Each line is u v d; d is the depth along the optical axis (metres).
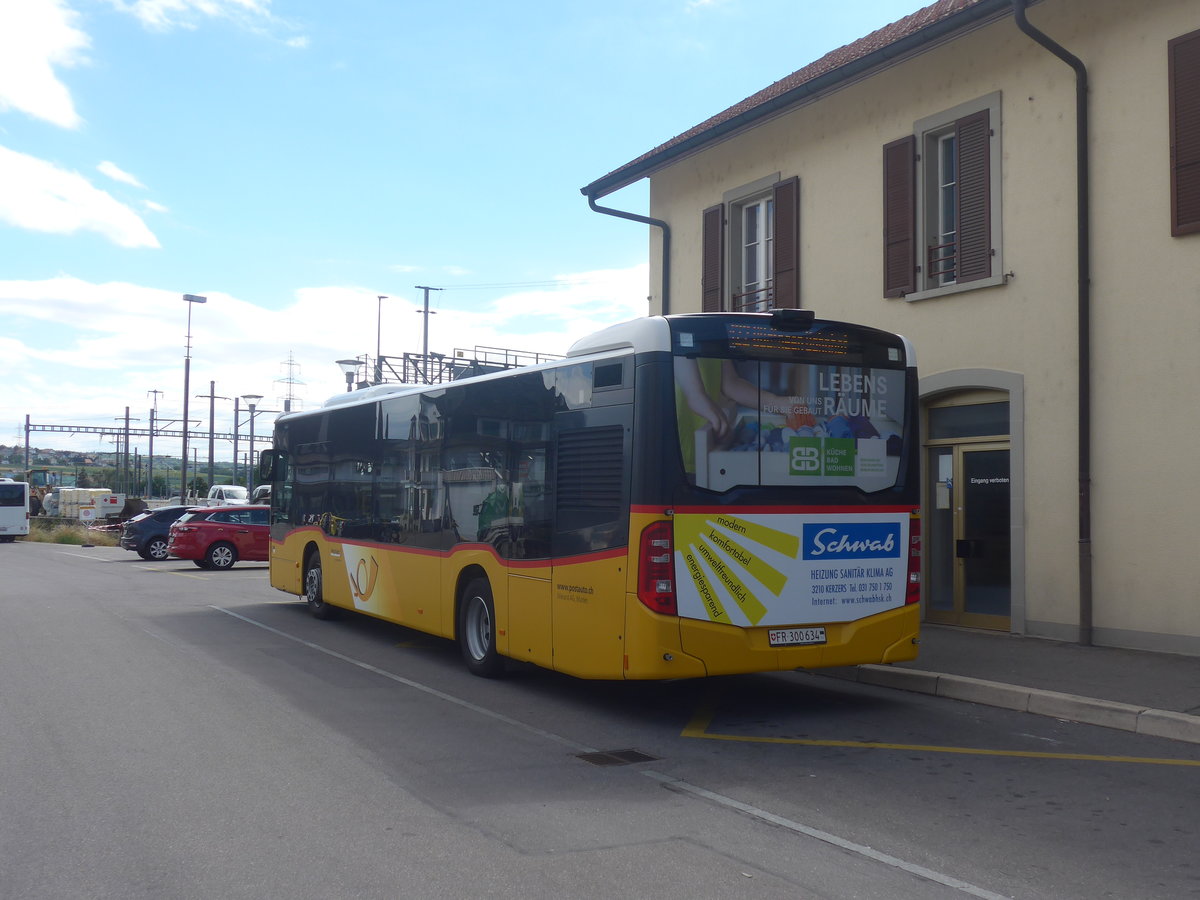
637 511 7.57
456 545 10.33
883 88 13.05
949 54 12.20
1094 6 10.70
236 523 25.45
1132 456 10.20
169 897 4.41
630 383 7.77
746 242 15.68
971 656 9.98
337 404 14.27
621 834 5.27
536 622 8.80
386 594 11.98
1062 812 5.68
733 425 7.79
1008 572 11.62
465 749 7.13
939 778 6.39
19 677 9.76
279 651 11.59
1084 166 10.60
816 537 8.01
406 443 11.61
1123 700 7.96
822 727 7.88
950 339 12.08
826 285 13.78
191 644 12.02
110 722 7.84
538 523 8.80
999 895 4.46
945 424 12.45
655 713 8.40
